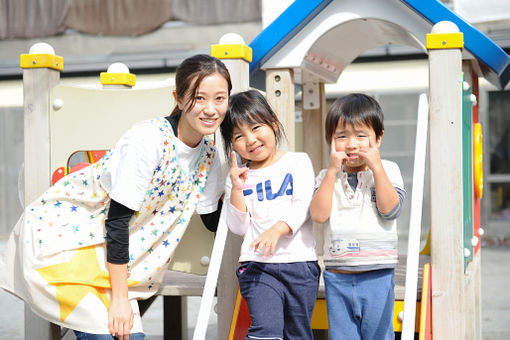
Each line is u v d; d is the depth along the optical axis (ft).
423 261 10.03
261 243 5.96
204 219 7.26
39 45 8.11
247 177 6.55
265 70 8.27
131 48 28.91
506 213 29.37
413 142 27.63
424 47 8.40
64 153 8.05
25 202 8.05
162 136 6.39
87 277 6.53
